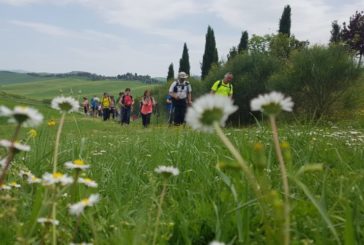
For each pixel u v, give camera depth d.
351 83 25.64
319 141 5.75
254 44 53.53
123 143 7.37
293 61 28.61
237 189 2.98
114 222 2.81
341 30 48.62
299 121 6.46
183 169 4.63
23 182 3.71
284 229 1.52
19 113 1.73
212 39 78.31
